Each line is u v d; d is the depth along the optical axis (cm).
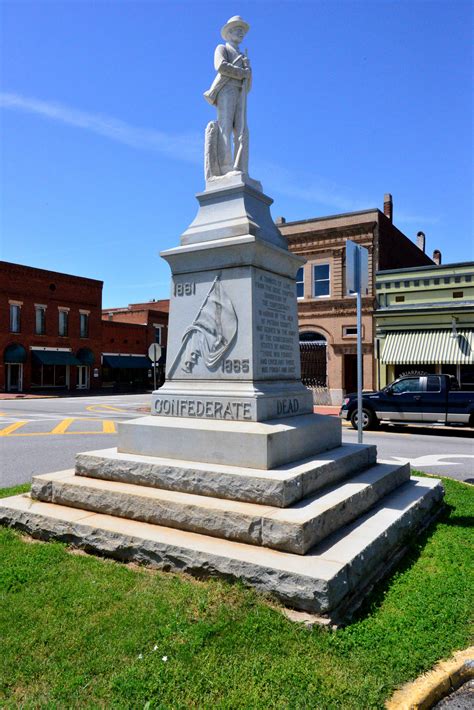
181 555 409
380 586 410
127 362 5003
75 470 571
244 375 561
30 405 2861
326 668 296
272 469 488
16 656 304
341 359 2597
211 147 658
